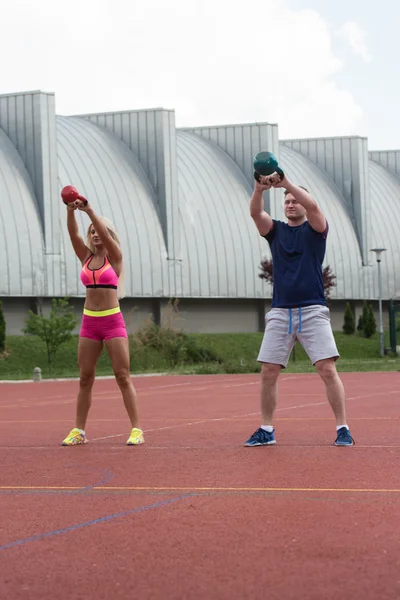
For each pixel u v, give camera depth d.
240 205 68.81
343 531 6.22
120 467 9.55
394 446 10.91
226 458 10.04
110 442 12.21
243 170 71.38
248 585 5.04
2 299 56.00
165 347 54.47
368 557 5.54
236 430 13.70
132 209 61.59
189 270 64.31
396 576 5.14
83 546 6.00
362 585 4.99
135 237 61.28
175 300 60.75
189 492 7.90
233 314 68.38
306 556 5.59
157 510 7.13
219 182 68.81
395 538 5.99
